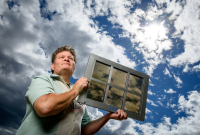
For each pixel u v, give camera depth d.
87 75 1.30
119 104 1.37
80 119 1.17
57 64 1.39
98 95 1.30
